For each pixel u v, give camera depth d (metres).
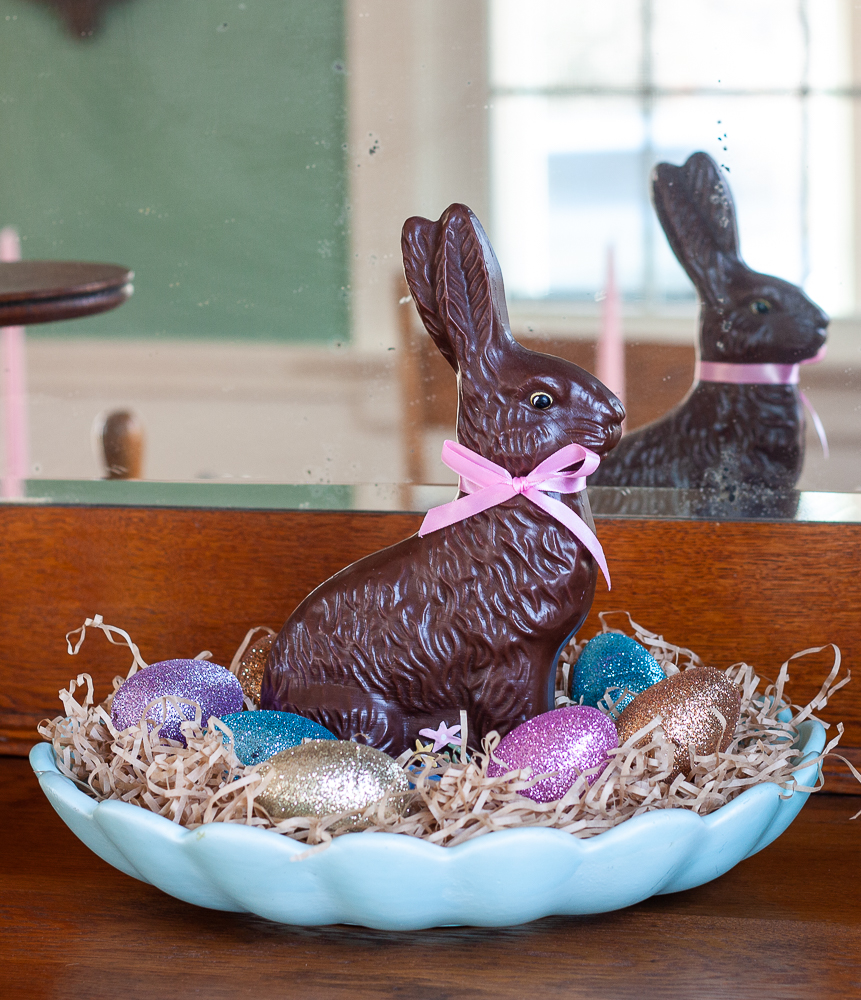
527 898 0.88
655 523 1.09
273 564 1.12
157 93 1.23
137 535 1.13
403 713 0.98
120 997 0.89
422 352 1.21
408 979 0.90
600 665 1.03
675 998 0.88
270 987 0.89
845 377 1.13
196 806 0.91
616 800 0.93
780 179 1.14
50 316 1.21
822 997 0.88
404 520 1.11
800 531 1.08
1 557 1.14
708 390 1.15
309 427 1.23
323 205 1.21
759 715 0.98
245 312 1.23
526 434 0.95
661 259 1.16
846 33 1.13
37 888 0.97
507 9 1.17
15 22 1.24
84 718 0.99
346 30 1.20
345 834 0.87
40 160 1.26
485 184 1.19
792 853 1.00
